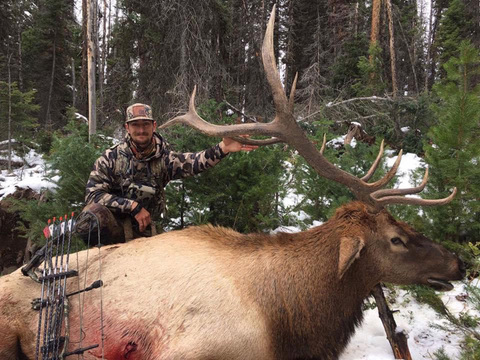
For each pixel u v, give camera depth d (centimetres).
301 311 310
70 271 298
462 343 368
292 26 2494
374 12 1961
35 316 297
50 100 2217
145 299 291
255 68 1667
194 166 405
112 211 384
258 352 291
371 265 327
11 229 685
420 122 1391
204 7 1250
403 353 350
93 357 293
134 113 388
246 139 332
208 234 338
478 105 462
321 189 566
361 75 1930
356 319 331
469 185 463
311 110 1581
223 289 293
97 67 2341
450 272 323
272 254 320
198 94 1206
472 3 2042
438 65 2770
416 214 493
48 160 587
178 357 270
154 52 1270
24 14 2428
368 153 607
